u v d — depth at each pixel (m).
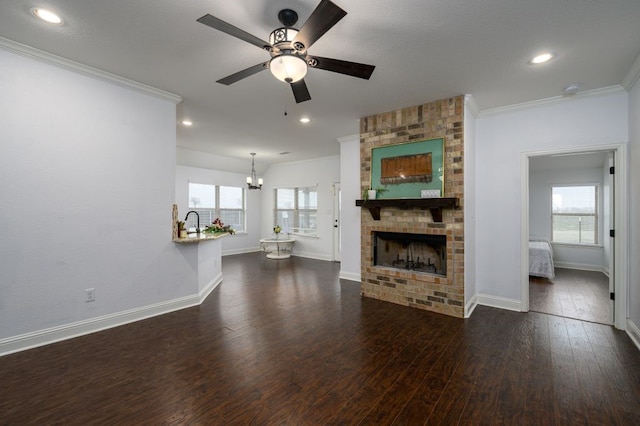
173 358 2.45
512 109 3.68
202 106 3.82
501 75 2.91
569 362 2.42
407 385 2.10
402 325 3.18
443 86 3.18
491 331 3.03
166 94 3.38
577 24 2.10
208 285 4.41
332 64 2.07
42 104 2.63
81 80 2.85
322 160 7.51
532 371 2.28
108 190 3.04
